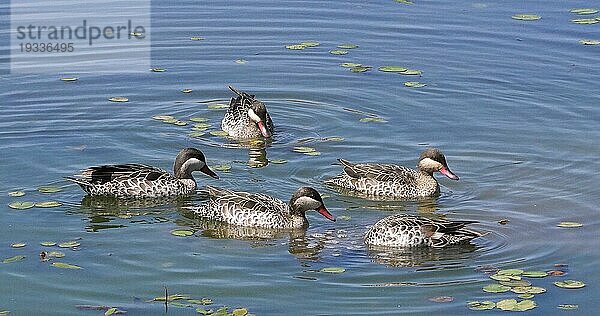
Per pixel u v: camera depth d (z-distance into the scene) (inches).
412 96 1084.5
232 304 699.4
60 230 812.0
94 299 705.6
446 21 1284.4
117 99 1077.1
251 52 1202.6
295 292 717.3
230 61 1178.0
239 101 1029.8
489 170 926.4
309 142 987.9
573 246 784.3
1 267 747.4
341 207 862.5
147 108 1059.9
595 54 1176.2
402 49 1205.7
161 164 937.5
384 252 778.2
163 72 1147.3
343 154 960.3
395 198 878.4
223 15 1315.2
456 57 1178.6
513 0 1359.5
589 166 927.7
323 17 1306.6
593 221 826.8
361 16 1307.8
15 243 786.2
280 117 1046.4
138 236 807.1
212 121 1042.1
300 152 964.6
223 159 952.9
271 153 964.0
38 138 977.5
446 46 1209.4
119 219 838.5
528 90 1094.4
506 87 1102.4
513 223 826.8
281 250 784.9
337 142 985.5
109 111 1047.0
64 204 856.9
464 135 995.3
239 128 999.6
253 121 995.3
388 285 726.5
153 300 703.7
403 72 1140.5
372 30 1259.8
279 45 1220.5
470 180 909.2
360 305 699.4
